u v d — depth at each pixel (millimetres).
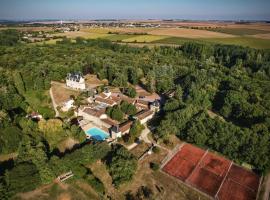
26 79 153625
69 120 122500
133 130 107312
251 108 121938
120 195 80312
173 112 115688
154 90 162125
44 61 194500
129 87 157125
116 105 128000
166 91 158500
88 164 91375
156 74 175375
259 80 170000
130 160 87375
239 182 87938
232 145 98438
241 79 167375
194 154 100938
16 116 114188
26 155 86562
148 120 125125
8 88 143875
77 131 105562
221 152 101438
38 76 158250
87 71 193750
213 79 161625
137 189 82562
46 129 103500
